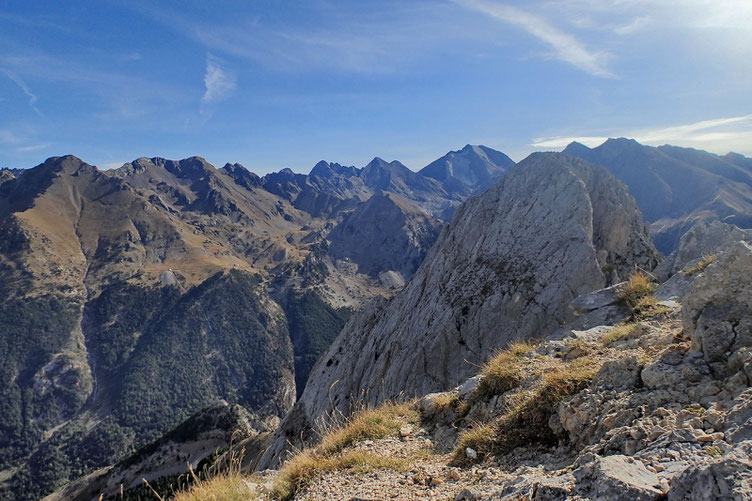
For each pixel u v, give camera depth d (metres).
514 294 39.94
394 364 43.12
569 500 4.73
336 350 58.94
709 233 25.75
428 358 40.16
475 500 6.23
